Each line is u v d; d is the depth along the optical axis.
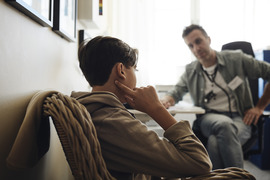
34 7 0.61
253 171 2.09
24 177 0.58
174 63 2.65
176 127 0.55
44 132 0.55
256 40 2.67
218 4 2.70
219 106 1.70
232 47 1.92
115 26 2.35
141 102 0.59
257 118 1.52
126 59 0.63
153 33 2.54
